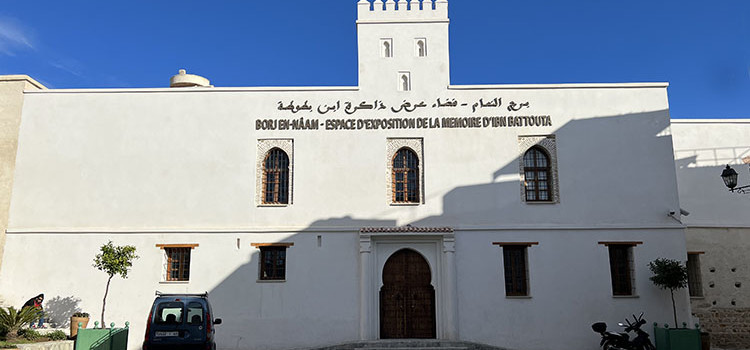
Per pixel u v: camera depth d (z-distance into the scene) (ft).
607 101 63.98
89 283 59.98
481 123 63.46
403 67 65.05
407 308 60.34
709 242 68.49
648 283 59.67
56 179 62.80
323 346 56.24
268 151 63.67
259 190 62.49
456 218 61.21
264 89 64.39
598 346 58.23
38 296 58.49
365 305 58.39
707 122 72.13
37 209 62.13
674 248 60.54
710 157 71.10
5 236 61.41
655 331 57.67
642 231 60.90
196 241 60.80
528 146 63.26
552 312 59.00
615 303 59.21
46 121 64.23
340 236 60.80
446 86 64.39
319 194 61.87
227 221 61.36
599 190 61.82
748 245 68.69
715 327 66.39
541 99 64.03
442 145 62.95
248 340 58.44
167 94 64.54
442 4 66.80
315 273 59.88
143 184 62.49
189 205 61.82
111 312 59.21
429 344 56.34
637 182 62.03
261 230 60.85
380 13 66.74
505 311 59.00
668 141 63.00
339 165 62.59
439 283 60.18
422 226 61.05
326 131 63.41
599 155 62.64
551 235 60.75
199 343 44.32
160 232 61.11
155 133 63.72
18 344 46.06
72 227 61.46
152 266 60.34
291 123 63.62
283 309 59.11
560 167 62.34
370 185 62.08
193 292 59.57
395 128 63.41
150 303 59.36
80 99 64.64
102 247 57.72
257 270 59.98
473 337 58.34
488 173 62.23
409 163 63.57
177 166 62.85
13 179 62.90
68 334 57.62
